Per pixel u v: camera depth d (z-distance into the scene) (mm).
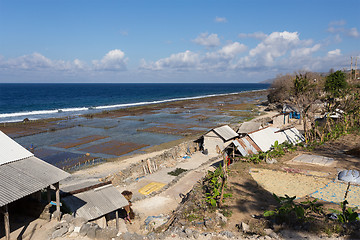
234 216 15570
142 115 77938
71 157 36844
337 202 17219
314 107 46969
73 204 16828
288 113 57812
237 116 75312
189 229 13578
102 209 16750
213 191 18578
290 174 22812
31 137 48594
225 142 36719
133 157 36875
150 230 17234
